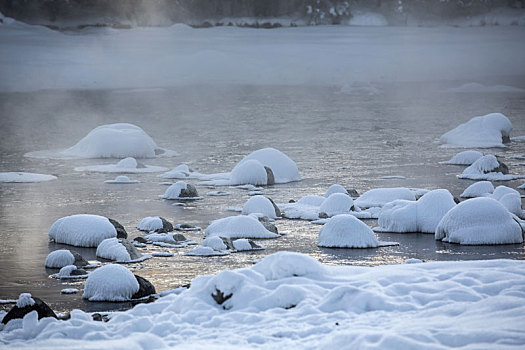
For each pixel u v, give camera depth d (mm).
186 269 24797
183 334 14812
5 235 31703
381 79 158500
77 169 55000
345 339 12898
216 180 48406
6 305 20547
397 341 12336
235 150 67625
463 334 12703
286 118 100062
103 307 20094
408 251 27734
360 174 51062
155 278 23516
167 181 49031
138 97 132375
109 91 141500
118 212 37188
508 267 18594
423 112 105562
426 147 67750
